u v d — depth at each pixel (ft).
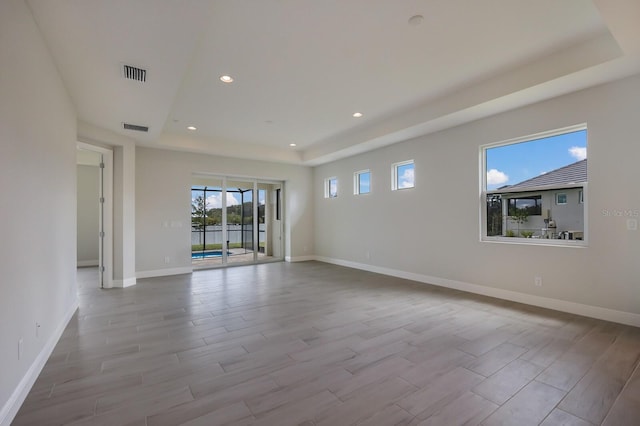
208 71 11.68
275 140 22.07
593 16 8.77
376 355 8.78
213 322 11.56
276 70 11.66
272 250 28.43
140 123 15.10
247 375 7.71
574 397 6.74
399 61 11.14
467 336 10.09
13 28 6.21
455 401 6.60
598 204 11.60
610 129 11.27
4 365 5.77
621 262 11.10
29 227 7.14
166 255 21.09
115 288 16.99
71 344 9.57
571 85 11.44
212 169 23.21
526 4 8.20
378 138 18.62
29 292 7.14
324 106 15.44
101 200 17.06
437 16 8.64
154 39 8.25
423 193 18.24
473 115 14.57
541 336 10.04
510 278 14.29
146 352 9.02
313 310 13.00
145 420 5.99
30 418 6.06
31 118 7.27
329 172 26.35
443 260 17.20
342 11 8.36
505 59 11.15
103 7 6.95
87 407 6.41
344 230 24.75
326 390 7.03
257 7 8.13
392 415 6.14
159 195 20.93
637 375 7.63
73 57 9.05
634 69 10.27
